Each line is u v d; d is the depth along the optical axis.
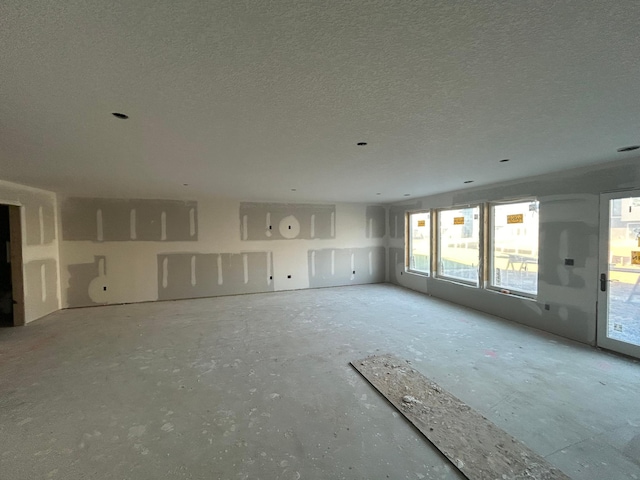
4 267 4.97
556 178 3.80
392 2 0.94
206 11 0.98
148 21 1.01
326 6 0.96
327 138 2.35
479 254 5.04
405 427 2.12
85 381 2.80
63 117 1.87
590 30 1.08
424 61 1.30
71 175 3.74
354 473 1.73
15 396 2.55
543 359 3.17
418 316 4.82
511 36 1.12
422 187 5.03
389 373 2.89
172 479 1.69
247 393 2.58
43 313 4.96
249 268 6.69
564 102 1.72
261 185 4.70
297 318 4.78
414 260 7.10
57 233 5.37
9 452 1.90
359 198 6.69
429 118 1.96
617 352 3.27
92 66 1.30
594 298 3.45
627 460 1.79
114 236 5.76
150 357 3.33
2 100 1.62
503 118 1.97
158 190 5.18
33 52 1.18
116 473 1.73
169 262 6.12
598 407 2.32
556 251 3.84
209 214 6.37
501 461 1.78
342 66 1.33
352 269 7.61
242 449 1.92
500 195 4.58
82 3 0.92
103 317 4.89
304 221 7.14
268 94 1.60
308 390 2.62
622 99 1.68
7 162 3.04
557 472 1.70
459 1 0.94
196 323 4.55
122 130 2.12
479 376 2.81
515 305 4.45
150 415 2.28
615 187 3.22
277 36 1.11
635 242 3.11
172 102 1.67
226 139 2.35
